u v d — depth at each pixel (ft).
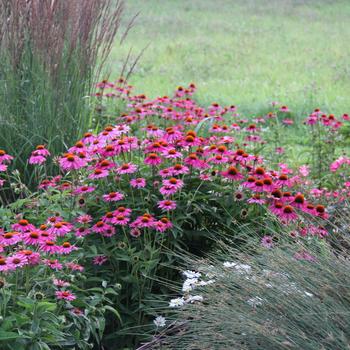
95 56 24.27
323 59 57.52
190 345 12.37
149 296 15.03
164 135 17.42
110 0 23.73
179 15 84.74
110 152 16.47
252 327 11.50
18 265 12.13
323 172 24.67
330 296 11.76
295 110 37.27
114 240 15.24
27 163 21.15
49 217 16.38
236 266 13.71
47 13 22.26
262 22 80.94
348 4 94.02
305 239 14.17
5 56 22.39
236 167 17.67
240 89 44.39
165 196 15.87
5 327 11.86
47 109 22.00
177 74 50.08
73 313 13.12
